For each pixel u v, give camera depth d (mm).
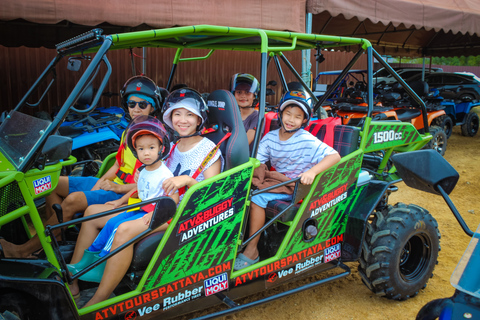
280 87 11859
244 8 5750
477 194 6199
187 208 2250
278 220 2727
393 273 2961
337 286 3453
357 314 3027
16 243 2746
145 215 2312
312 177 2633
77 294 2355
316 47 3428
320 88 9414
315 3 6156
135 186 2988
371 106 3051
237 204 2471
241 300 3148
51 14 4730
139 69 9250
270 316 2979
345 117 7770
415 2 7324
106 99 8938
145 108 3061
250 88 3787
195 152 2576
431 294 3309
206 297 2459
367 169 3633
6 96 8070
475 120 11367
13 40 6566
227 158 2502
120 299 2158
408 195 6129
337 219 2994
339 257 3092
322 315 3010
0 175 1935
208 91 10594
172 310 2344
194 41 3078
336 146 3123
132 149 2357
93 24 4961
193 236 2312
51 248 2025
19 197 1943
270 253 2973
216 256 2449
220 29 2381
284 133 3057
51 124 1958
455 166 7887
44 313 1949
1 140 2279
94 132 5363
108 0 4992
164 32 2250
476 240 1642
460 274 1566
